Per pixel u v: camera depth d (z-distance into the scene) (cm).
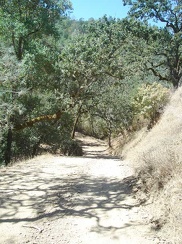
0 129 1498
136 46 2472
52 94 1938
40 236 460
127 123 2558
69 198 635
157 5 2338
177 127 1045
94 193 670
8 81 1257
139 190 656
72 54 1805
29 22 1653
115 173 884
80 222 509
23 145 1917
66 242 439
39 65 1680
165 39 2395
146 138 1525
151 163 692
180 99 1508
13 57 1255
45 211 561
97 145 3909
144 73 2567
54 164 1045
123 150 2186
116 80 2569
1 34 1659
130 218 520
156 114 1786
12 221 516
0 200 623
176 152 656
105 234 462
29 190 696
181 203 479
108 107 2988
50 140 2081
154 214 519
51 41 1927
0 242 441
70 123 2431
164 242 423
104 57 1900
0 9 1678
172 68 2456
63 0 1755
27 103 1759
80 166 1011
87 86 1933
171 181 564
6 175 853
